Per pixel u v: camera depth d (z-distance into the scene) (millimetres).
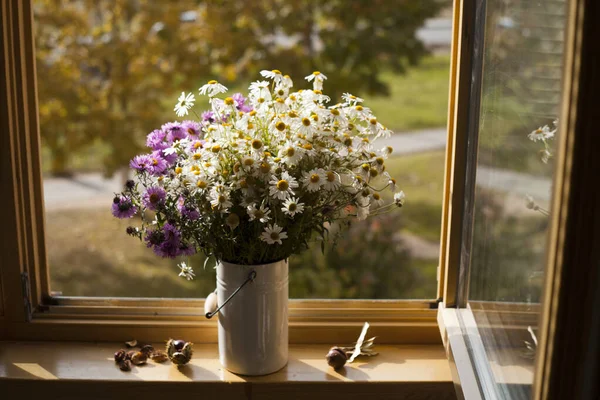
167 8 3727
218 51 3809
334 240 1718
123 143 3824
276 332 1744
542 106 1336
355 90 3977
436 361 1815
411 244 4148
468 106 1719
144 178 1659
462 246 1746
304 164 1646
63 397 1746
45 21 3656
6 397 1742
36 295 1860
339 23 3883
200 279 3967
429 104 4781
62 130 3768
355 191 1646
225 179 1636
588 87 1215
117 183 4082
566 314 1249
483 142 1618
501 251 1492
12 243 1808
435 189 4547
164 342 1865
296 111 1667
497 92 1534
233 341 1734
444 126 4773
